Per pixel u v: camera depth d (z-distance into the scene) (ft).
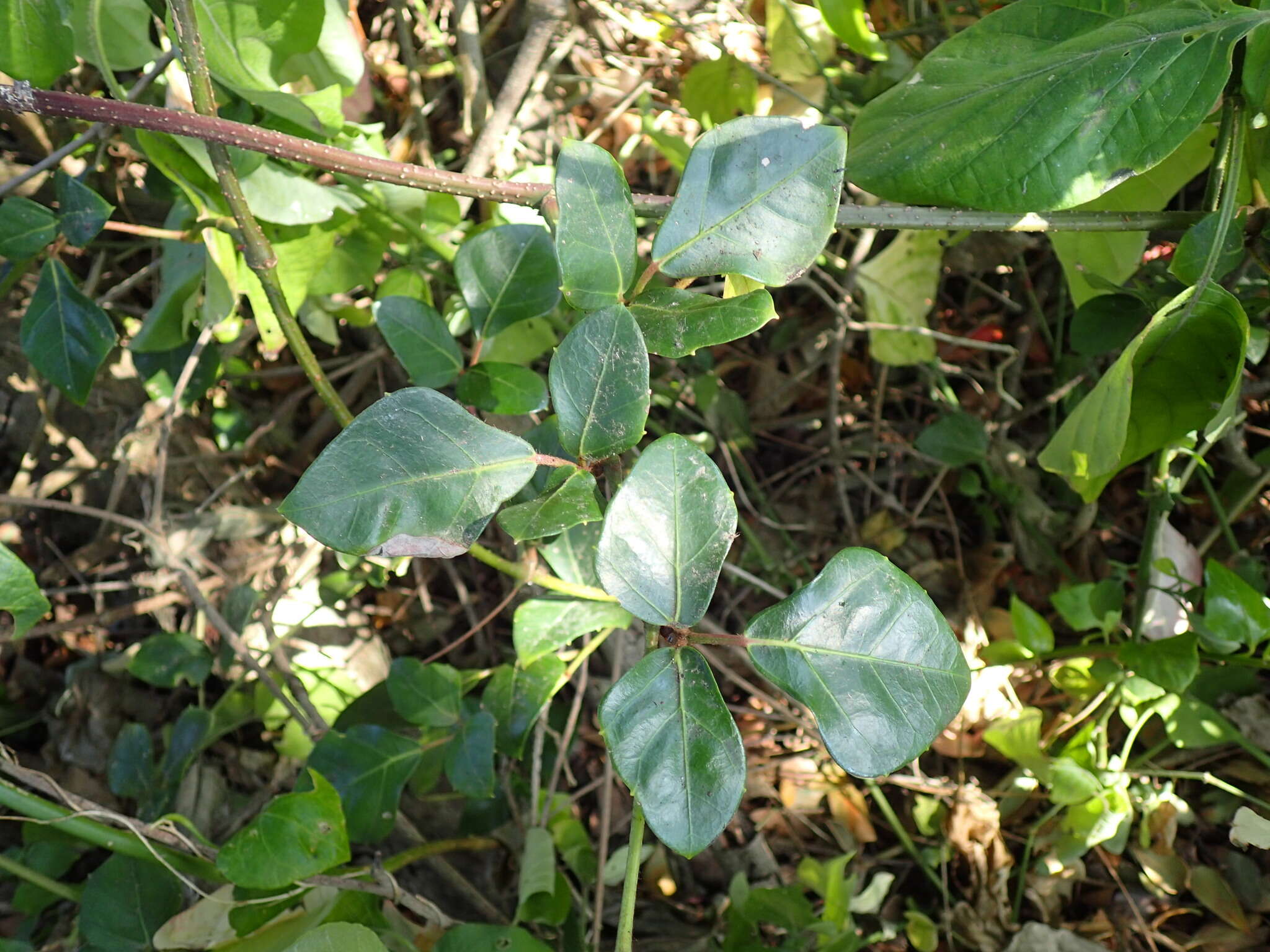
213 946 1.53
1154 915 2.14
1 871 2.15
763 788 2.35
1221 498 2.34
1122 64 1.12
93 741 2.26
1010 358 2.35
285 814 1.34
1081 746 2.09
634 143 2.37
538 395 1.35
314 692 2.26
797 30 2.12
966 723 2.31
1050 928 2.12
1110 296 1.66
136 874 1.60
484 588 2.51
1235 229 1.24
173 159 1.49
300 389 2.49
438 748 1.78
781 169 0.99
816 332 2.60
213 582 2.30
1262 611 1.70
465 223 2.06
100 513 1.91
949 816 2.23
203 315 1.80
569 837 2.03
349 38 1.58
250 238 1.20
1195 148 1.56
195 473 2.42
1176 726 2.03
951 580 2.49
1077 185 1.14
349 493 0.89
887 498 2.53
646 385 0.93
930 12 2.18
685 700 0.89
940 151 1.16
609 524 0.86
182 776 1.96
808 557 2.55
